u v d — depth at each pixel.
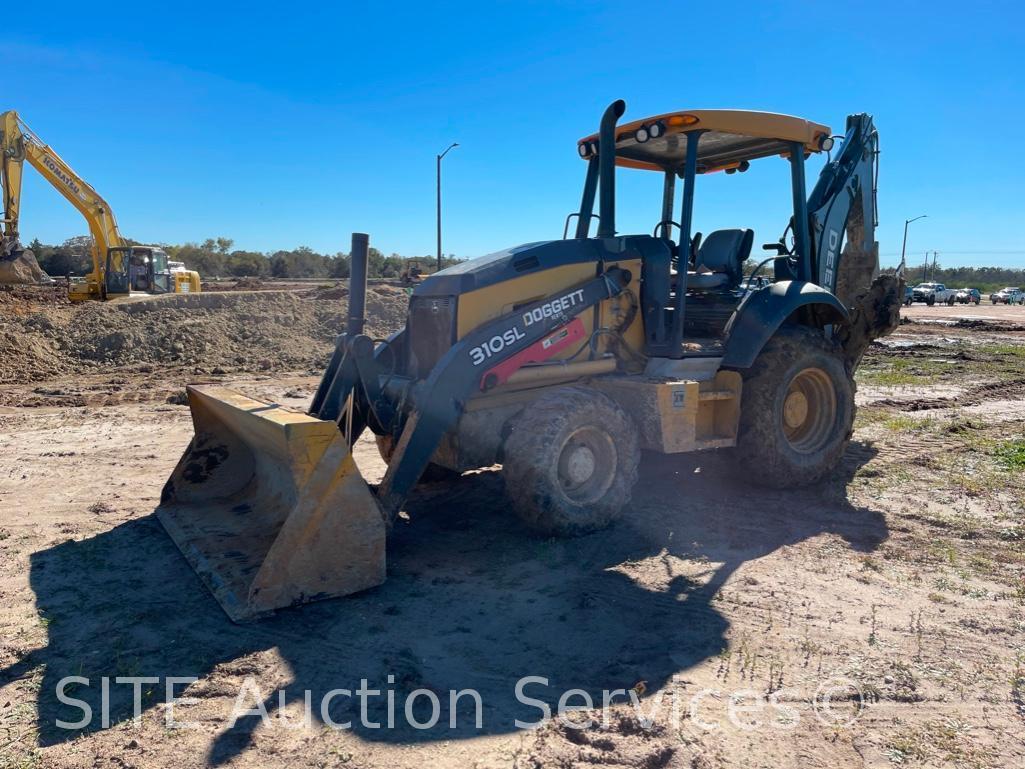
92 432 8.96
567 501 5.18
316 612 4.22
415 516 5.91
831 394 6.54
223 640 3.92
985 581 4.61
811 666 3.65
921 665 3.65
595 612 4.23
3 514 5.96
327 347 17.38
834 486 6.52
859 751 3.03
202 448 5.93
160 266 25.39
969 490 6.37
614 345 5.95
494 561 4.96
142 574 4.77
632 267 5.96
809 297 6.21
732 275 6.85
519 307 5.52
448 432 5.34
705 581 4.63
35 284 27.72
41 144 24.00
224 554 4.84
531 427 5.09
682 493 6.35
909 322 28.39
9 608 4.32
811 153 6.83
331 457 4.31
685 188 5.84
